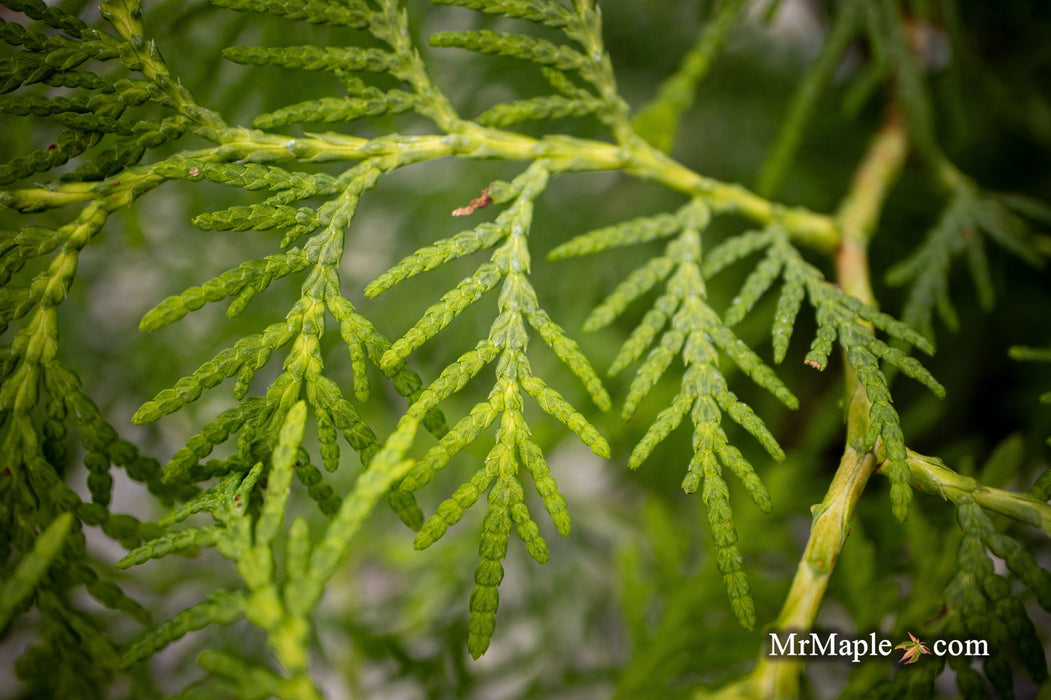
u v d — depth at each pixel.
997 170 0.27
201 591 0.25
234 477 0.17
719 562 0.17
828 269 0.27
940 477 0.17
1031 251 0.21
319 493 0.17
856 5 0.22
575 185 0.31
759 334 0.25
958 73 0.22
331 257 0.18
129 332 0.27
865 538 0.21
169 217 0.27
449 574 0.26
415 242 0.29
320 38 0.21
